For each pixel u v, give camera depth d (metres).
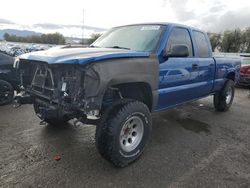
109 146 3.08
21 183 2.89
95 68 2.88
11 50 23.30
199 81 4.95
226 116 6.06
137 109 3.29
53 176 3.05
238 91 10.20
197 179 3.11
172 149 3.97
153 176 3.14
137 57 3.37
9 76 6.15
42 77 3.43
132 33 4.34
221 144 4.26
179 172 3.26
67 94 3.05
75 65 2.93
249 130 5.06
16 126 4.68
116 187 2.89
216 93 6.21
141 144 3.49
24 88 3.83
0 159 3.41
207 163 3.54
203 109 6.66
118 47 4.06
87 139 4.19
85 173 3.15
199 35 5.05
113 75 3.01
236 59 6.66
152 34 4.09
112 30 4.84
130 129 3.37
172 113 6.11
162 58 3.83
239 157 3.77
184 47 3.85
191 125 5.25
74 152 3.70
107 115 3.12
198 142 4.31
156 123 5.29
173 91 4.15
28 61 3.56
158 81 3.75
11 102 6.27
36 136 4.23
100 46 4.38
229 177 3.18
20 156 3.52
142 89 3.73
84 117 3.07
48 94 3.37
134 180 3.04
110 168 3.29
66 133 4.42
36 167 3.24
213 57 5.50
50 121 4.54
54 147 3.85
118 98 3.50
